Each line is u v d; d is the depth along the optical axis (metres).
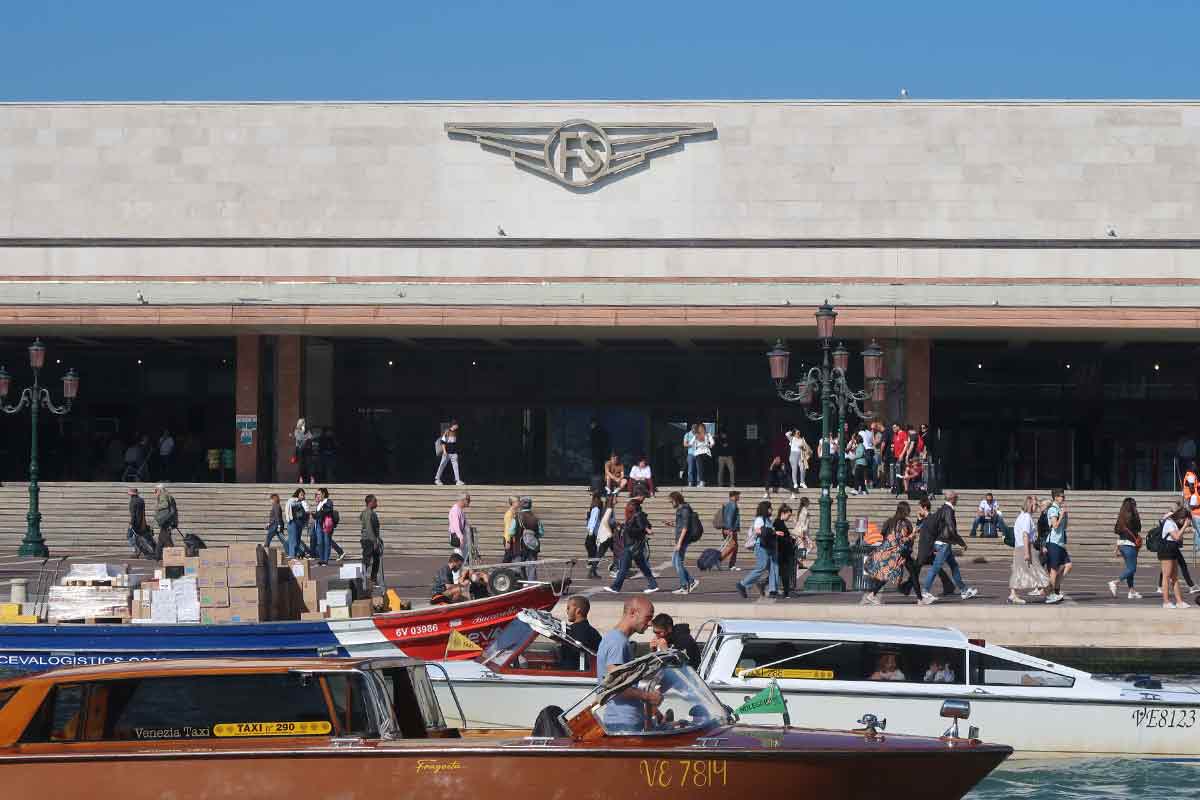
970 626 25.31
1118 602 27.45
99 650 19.72
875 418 48.09
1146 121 49.03
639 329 47.97
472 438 54.47
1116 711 17.41
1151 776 17.11
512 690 17.02
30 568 35.00
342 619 20.45
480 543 41.09
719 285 48.12
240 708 12.07
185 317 47.69
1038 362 52.72
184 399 55.12
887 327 46.88
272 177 50.12
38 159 50.44
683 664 13.07
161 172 50.25
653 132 49.75
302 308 47.72
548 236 49.69
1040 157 49.09
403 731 12.71
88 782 11.62
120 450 53.34
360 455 54.31
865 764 12.23
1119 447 52.44
